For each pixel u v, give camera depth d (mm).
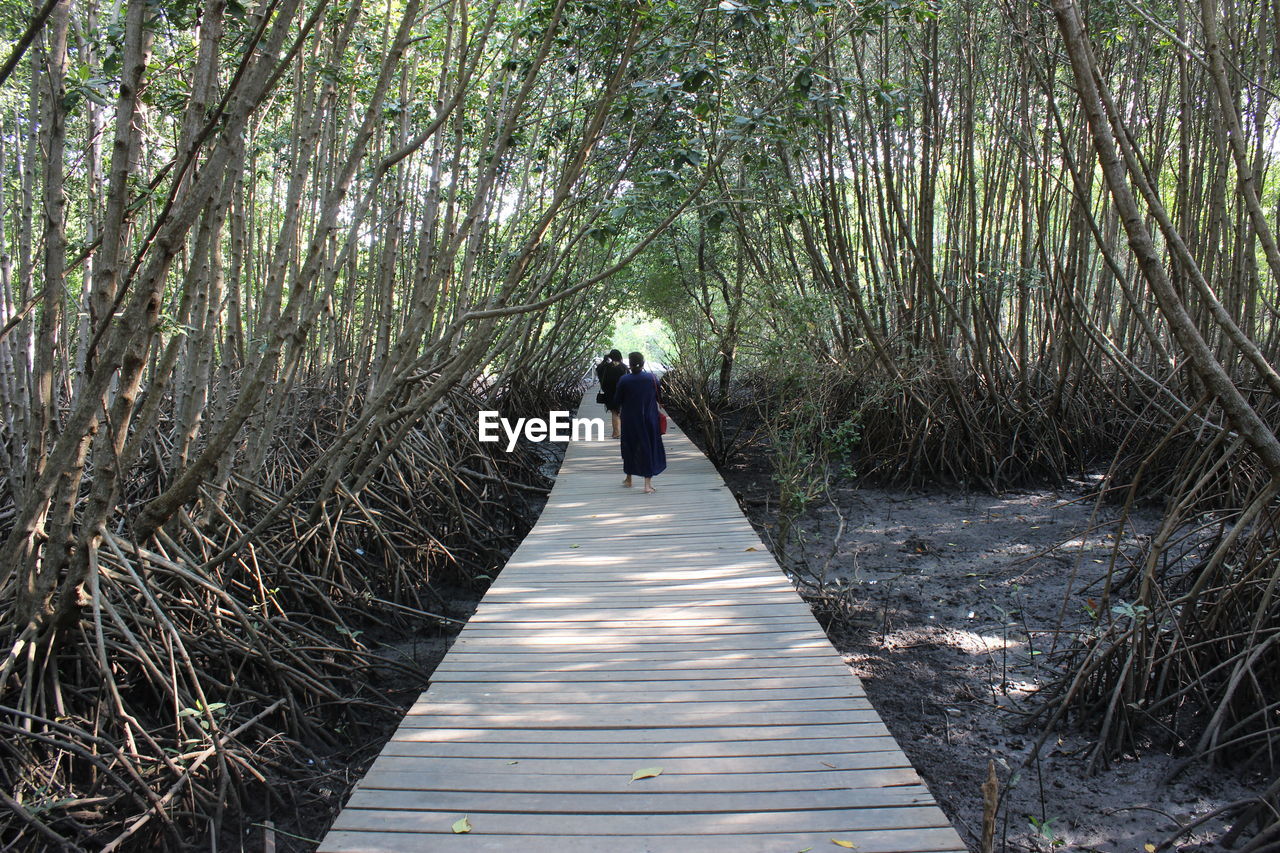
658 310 17391
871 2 6551
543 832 2861
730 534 7176
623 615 5109
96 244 3852
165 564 4191
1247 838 3451
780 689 3980
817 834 2826
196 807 3725
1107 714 4102
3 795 3121
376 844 2799
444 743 3486
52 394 4070
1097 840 3523
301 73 6285
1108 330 10969
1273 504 4453
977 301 10547
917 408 10391
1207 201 9141
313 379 10047
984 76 10266
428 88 8953
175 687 3805
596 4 6078
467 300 8016
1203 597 4605
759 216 11742
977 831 3605
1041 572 7023
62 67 3771
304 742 4566
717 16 5973
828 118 9586
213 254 4844
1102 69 8008
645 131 6754
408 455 8250
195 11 3936
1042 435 10203
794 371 8227
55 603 3809
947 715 4660
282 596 5977
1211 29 3504
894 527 8727
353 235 5953
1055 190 10359
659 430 9258
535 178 11977
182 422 4895
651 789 3111
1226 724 4121
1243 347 3254
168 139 7945
